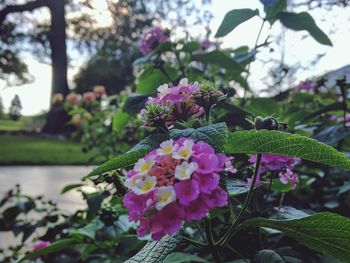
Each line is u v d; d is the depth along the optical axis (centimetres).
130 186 11
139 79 32
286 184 19
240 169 23
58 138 267
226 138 12
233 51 35
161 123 14
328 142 23
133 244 22
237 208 20
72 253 32
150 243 13
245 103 33
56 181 108
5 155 167
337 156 12
